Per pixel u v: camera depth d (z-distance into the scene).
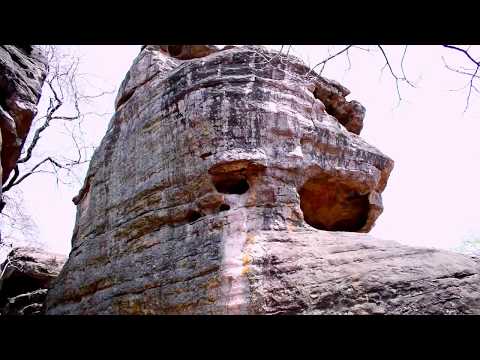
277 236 10.08
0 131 9.58
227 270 9.65
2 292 17.17
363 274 9.03
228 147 10.94
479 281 8.91
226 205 10.71
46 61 13.17
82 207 14.71
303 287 9.05
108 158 13.91
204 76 11.98
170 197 11.44
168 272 10.54
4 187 16.08
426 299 8.59
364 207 13.10
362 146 12.75
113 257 12.12
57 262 17.97
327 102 14.16
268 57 12.16
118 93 15.25
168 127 12.08
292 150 11.28
